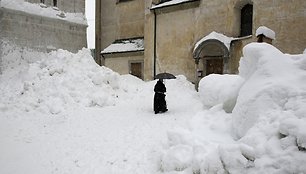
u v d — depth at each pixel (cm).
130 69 2623
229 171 500
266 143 489
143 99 1584
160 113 1214
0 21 2111
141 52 2506
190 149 624
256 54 668
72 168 711
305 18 1418
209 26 1906
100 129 1024
